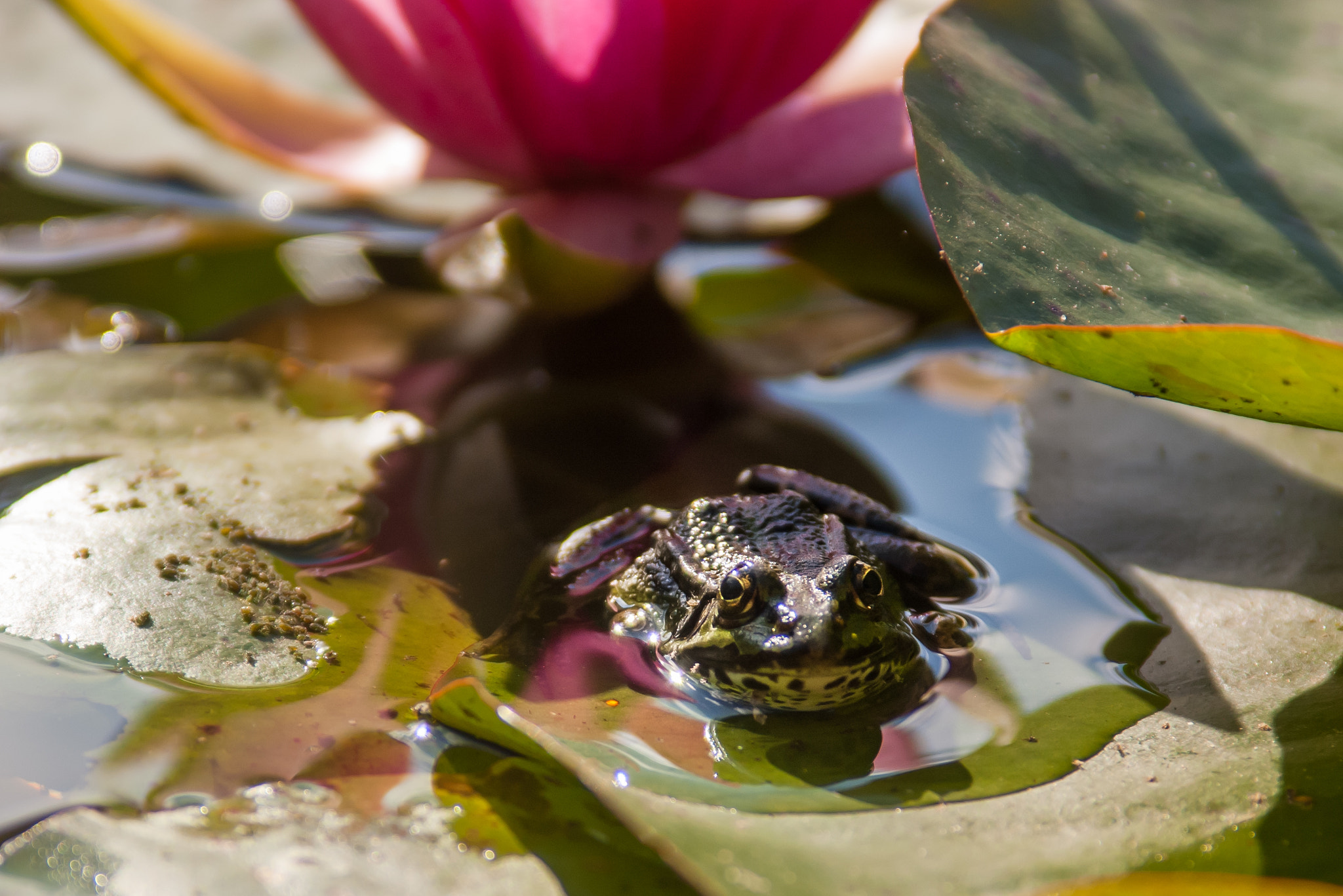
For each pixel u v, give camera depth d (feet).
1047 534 2.33
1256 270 2.30
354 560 2.32
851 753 2.26
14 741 2.24
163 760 2.24
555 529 2.35
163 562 2.29
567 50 2.34
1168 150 2.34
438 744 2.25
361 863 2.21
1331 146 2.35
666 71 2.35
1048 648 2.28
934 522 2.35
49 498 2.32
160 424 2.36
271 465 2.35
